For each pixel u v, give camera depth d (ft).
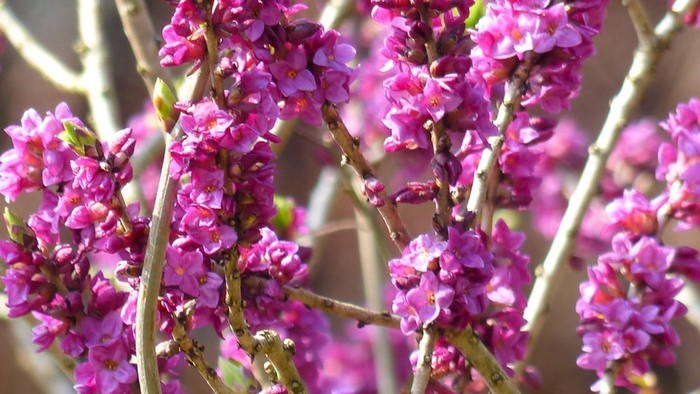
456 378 2.50
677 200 2.53
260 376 2.62
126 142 2.30
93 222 2.31
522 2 2.37
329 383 3.01
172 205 2.27
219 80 2.24
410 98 2.34
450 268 2.32
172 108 2.28
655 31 2.81
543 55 2.39
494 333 2.49
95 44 3.14
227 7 2.24
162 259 2.28
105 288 2.39
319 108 2.35
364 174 2.40
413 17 2.35
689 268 2.52
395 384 3.15
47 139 2.31
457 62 2.33
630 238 2.54
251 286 2.39
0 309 3.06
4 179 2.33
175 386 2.40
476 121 2.34
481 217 2.45
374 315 2.46
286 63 2.30
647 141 3.21
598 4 2.37
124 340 2.36
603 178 3.19
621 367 2.51
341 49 2.34
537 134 2.52
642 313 2.49
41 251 2.37
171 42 2.27
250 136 2.24
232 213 2.27
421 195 2.38
